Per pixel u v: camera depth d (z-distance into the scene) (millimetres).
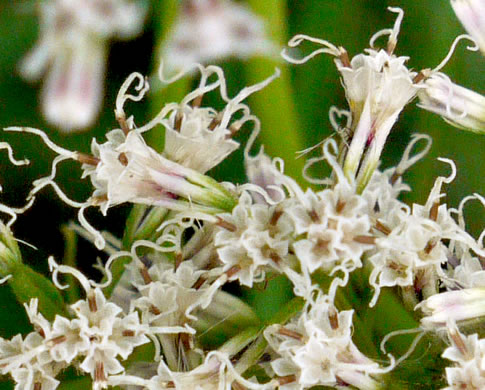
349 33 227
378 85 196
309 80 227
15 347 194
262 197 202
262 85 199
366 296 194
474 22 202
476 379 188
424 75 200
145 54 225
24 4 224
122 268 197
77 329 192
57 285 194
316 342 189
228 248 192
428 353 194
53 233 220
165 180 194
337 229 189
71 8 218
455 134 223
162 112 196
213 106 225
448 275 196
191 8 219
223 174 222
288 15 229
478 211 221
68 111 220
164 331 192
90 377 196
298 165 221
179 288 195
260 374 193
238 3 221
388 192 196
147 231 198
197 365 194
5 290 211
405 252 193
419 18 226
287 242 191
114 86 225
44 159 224
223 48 220
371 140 194
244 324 195
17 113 225
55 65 220
